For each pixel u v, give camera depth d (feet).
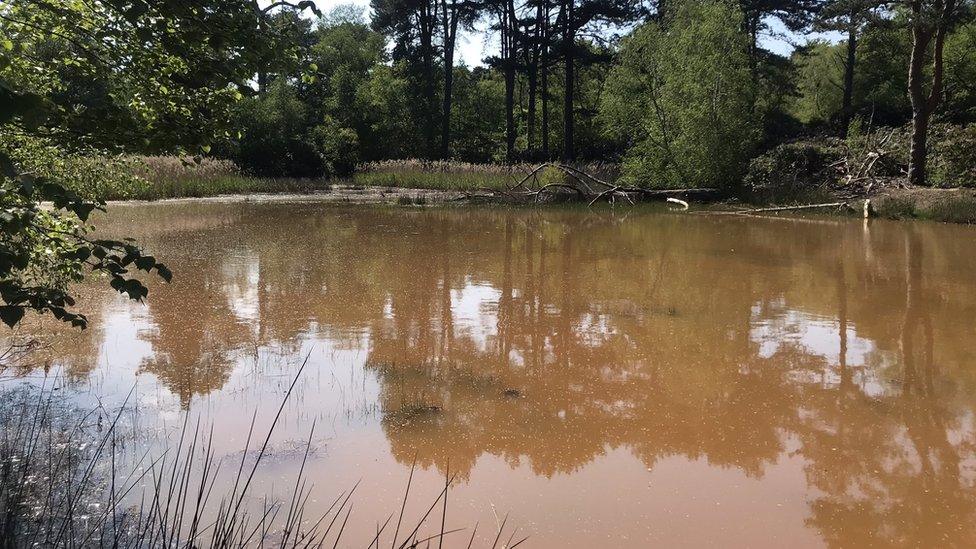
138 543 10.18
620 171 90.33
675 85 77.25
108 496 11.53
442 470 13.24
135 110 12.09
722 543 11.07
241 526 10.20
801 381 18.67
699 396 17.48
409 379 18.22
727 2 83.56
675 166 79.25
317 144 110.63
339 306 26.32
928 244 44.75
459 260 37.58
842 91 141.49
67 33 11.30
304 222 56.70
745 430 15.49
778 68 124.77
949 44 109.19
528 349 21.20
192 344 20.77
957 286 31.04
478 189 82.17
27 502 11.15
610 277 32.89
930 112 71.67
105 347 20.21
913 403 17.13
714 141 75.92
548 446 14.47
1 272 7.73
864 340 22.49
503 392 17.49
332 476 12.80
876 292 29.73
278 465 13.11
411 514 11.67
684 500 12.38
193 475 12.52
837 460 14.06
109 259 8.73
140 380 17.46
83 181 16.62
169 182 80.43
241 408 15.83
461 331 23.09
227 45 10.28
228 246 42.04
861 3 70.54
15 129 11.86
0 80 6.39
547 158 124.88
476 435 14.85
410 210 69.00
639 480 13.09
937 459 14.17
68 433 13.98
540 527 11.39
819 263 37.19
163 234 47.62
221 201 77.56
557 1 113.70
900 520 11.84
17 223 7.98
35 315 23.34
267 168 100.73
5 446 13.15
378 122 136.67
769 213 66.59
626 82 83.92
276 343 21.15
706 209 71.10
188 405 15.87
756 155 87.92
